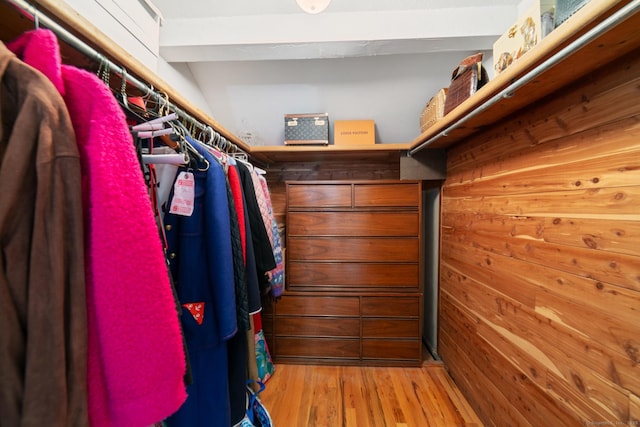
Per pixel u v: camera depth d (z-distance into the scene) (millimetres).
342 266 1877
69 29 553
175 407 431
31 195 326
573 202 812
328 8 1349
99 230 372
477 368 1392
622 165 669
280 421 1386
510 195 1118
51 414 314
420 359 1826
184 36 1414
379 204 1847
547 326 915
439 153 1821
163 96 855
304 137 1877
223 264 751
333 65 1785
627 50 641
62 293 334
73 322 341
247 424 1223
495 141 1226
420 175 1846
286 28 1396
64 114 353
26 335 315
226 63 1783
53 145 336
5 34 551
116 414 380
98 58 580
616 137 684
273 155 2045
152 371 407
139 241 408
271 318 1901
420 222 1823
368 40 1381
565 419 834
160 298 429
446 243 1791
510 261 1117
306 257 1893
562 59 649
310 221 1883
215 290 745
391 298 1841
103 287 372
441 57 1728
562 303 850
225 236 768
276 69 1814
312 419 1397
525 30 844
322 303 1872
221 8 1351
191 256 737
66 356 333
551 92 889
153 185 655
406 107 2023
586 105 769
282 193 2445
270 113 2096
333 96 1970
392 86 1894
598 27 542
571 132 820
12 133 318
